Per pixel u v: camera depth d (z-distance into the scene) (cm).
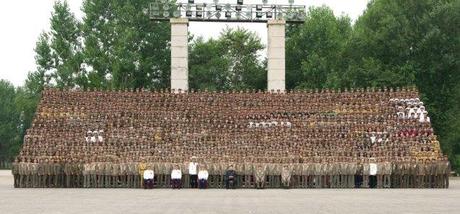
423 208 3816
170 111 7781
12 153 17700
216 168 6538
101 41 12275
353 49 11294
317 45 12988
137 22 12206
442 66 10150
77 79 12300
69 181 6612
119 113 7712
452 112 10644
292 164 6525
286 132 7338
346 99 7838
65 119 7569
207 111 7781
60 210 3684
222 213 3466
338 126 7406
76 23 12825
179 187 6419
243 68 13412
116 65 11831
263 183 6475
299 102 7875
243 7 9162
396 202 4334
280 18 9156
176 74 8950
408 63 10138
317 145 6994
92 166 6562
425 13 10150
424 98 10100
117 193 5522
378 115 7594
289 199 4672
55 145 7019
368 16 11188
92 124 7481
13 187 6612
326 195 5203
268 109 7788
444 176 6544
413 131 7181
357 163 6538
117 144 7119
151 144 7125
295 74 12938
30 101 12738
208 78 13162
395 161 6562
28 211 3612
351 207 3894
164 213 3469
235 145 7075
